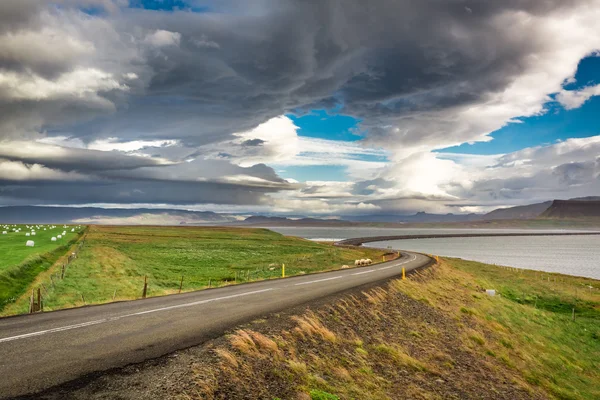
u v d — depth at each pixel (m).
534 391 17.50
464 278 51.97
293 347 12.55
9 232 92.44
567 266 109.56
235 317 14.52
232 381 9.10
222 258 64.94
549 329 34.25
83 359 9.02
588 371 25.86
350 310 19.42
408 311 23.70
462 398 14.13
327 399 10.06
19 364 8.46
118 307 16.27
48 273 34.06
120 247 71.88
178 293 21.64
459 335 22.34
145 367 8.79
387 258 71.88
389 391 12.67
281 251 85.44
